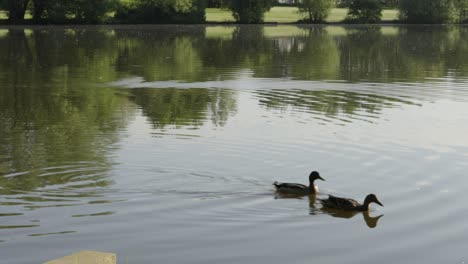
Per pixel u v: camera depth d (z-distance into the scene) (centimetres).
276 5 15262
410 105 3194
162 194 1792
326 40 7625
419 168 2077
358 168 2077
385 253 1442
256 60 5356
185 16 10462
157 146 2317
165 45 6694
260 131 2575
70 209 1673
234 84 3906
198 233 1531
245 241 1493
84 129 2609
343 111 3033
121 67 4791
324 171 2041
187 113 2959
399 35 8669
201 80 4084
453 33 9188
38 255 1405
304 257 1416
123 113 2961
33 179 1909
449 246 1476
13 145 2328
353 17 11488
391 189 1877
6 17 10131
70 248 1443
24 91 3609
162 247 1451
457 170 2052
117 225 1570
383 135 2525
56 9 9494
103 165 2061
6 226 1555
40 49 6066
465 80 4144
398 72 4612
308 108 3098
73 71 4531
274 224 1600
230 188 1856
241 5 10706
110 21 9969
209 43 7012
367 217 1662
